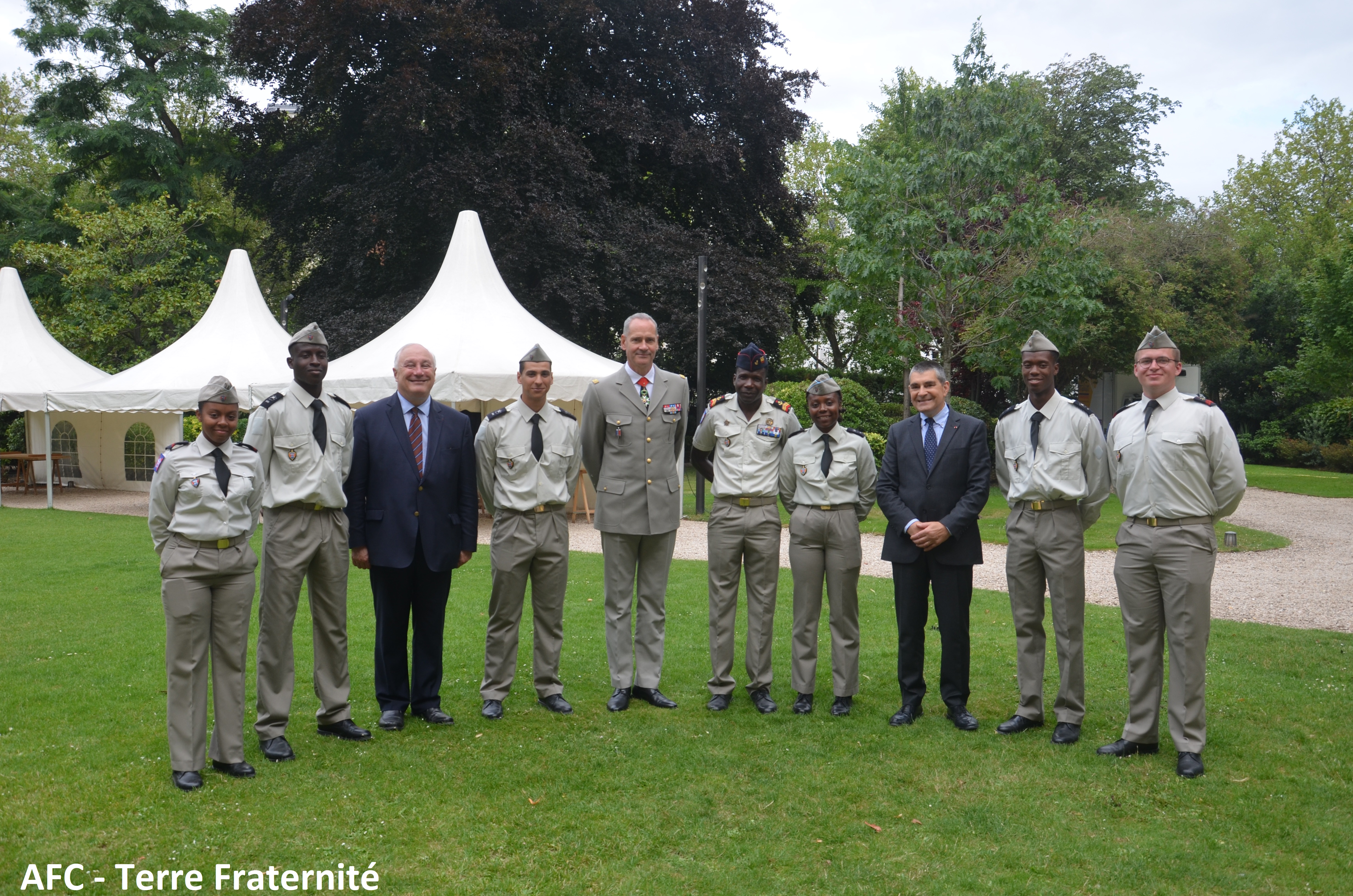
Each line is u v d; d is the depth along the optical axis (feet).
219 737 13.78
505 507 16.78
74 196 100.27
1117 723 16.43
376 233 65.41
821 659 21.04
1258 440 98.17
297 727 16.14
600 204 69.21
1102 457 15.61
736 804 12.89
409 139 63.21
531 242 65.87
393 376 41.11
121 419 64.08
